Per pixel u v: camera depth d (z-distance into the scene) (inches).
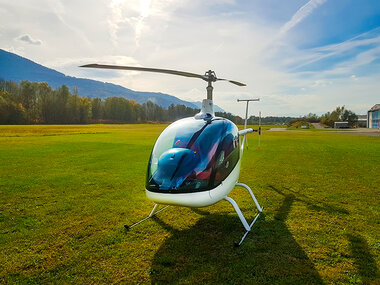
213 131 158.1
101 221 194.1
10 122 2797.7
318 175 346.9
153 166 148.4
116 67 155.2
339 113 4005.9
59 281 120.9
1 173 357.7
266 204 229.5
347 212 208.2
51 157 501.7
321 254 142.2
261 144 784.9
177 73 171.5
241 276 122.0
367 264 132.0
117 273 126.8
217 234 169.5
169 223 188.4
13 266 133.7
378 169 384.8
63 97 3634.4
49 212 212.8
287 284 115.6
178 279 121.0
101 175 350.3
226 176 154.9
